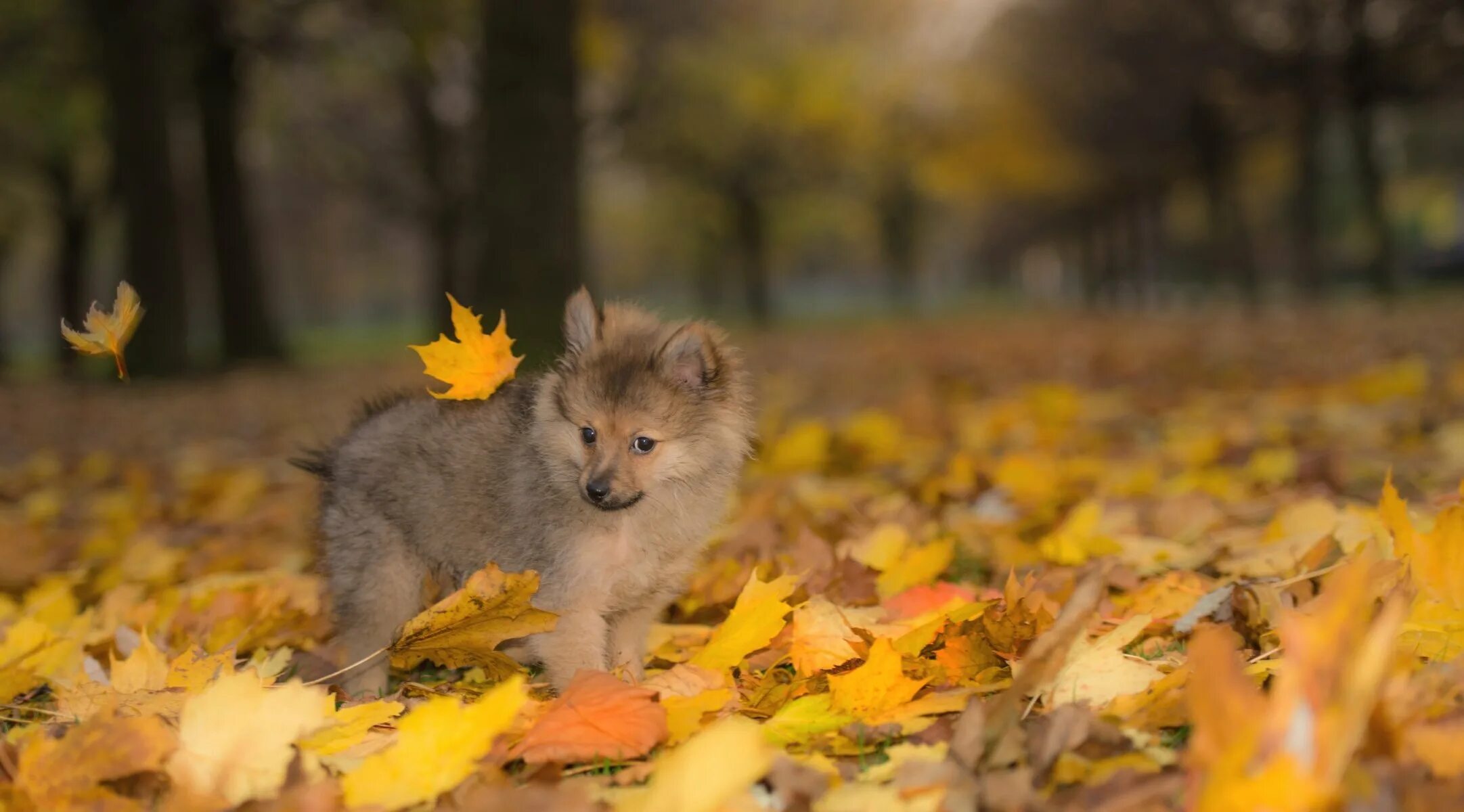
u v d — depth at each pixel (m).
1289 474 9.09
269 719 3.93
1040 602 5.31
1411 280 66.44
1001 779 3.52
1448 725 3.49
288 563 8.33
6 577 7.81
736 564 6.80
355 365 34.91
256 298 35.06
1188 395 16.20
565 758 3.97
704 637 6.10
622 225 91.38
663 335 6.12
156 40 27.70
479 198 19.17
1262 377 18.31
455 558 5.87
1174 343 27.33
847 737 4.20
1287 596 5.25
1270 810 2.78
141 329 28.39
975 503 8.85
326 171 53.59
